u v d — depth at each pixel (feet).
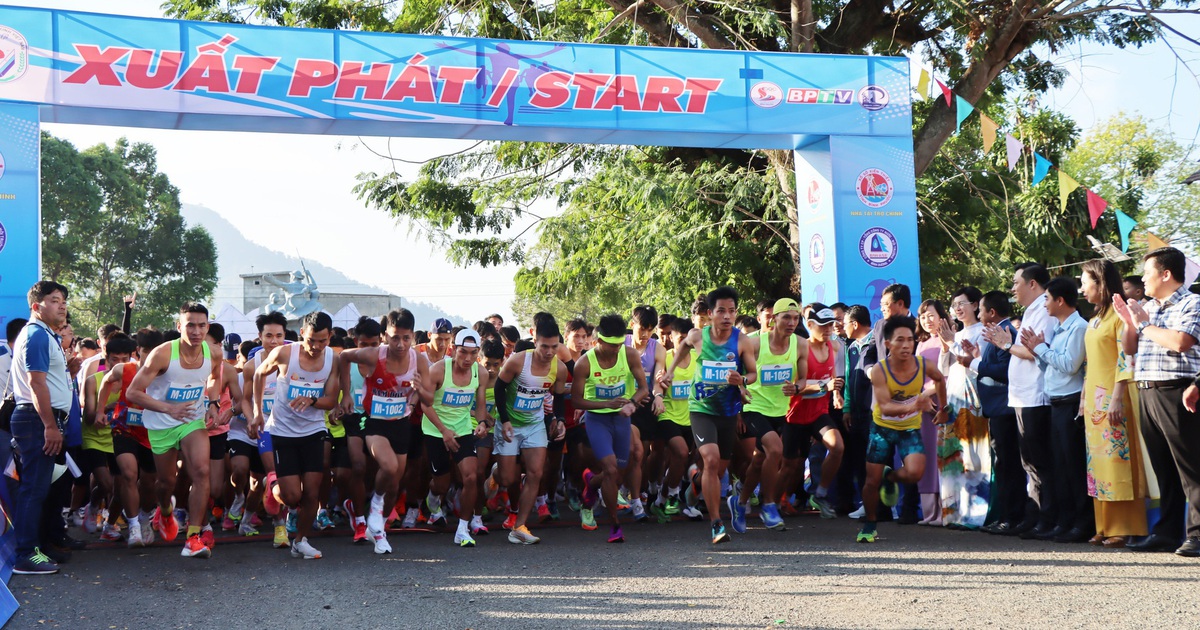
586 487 27.89
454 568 21.45
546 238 62.85
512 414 25.11
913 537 24.56
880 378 23.32
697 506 31.50
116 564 22.38
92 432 25.84
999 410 24.32
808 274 38.58
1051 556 20.92
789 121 36.32
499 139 36.04
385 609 17.43
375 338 25.21
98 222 151.23
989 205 59.77
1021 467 24.35
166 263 161.89
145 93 30.78
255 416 23.63
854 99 36.91
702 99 35.60
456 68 33.58
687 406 29.07
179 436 23.39
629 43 55.77
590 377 24.47
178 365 22.65
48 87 29.86
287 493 22.94
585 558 22.52
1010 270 56.85
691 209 56.54
